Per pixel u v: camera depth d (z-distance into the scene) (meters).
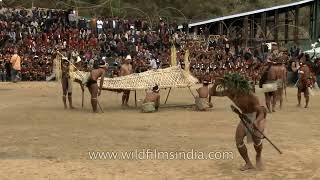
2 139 12.16
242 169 9.09
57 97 24.02
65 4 50.50
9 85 30.73
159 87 19.19
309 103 21.62
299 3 46.25
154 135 12.72
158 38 39.47
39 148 11.03
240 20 48.94
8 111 18.11
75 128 13.95
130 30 40.19
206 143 11.61
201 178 8.51
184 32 43.06
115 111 18.39
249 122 8.98
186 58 20.70
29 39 36.12
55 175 8.64
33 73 34.34
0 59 34.31
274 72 17.73
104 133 13.04
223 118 16.22
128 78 19.39
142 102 19.88
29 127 14.15
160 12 60.28
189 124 14.80
